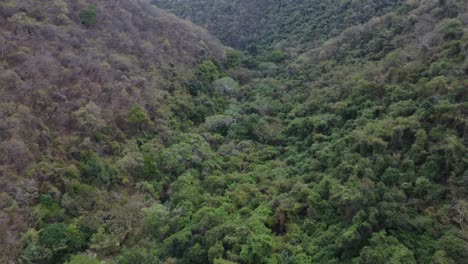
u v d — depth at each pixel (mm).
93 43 39281
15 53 32188
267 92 45781
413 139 26234
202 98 42906
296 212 25516
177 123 37438
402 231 21266
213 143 37031
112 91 34938
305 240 23609
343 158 27875
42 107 30234
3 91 28891
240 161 33500
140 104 35812
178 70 45000
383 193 23172
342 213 23766
